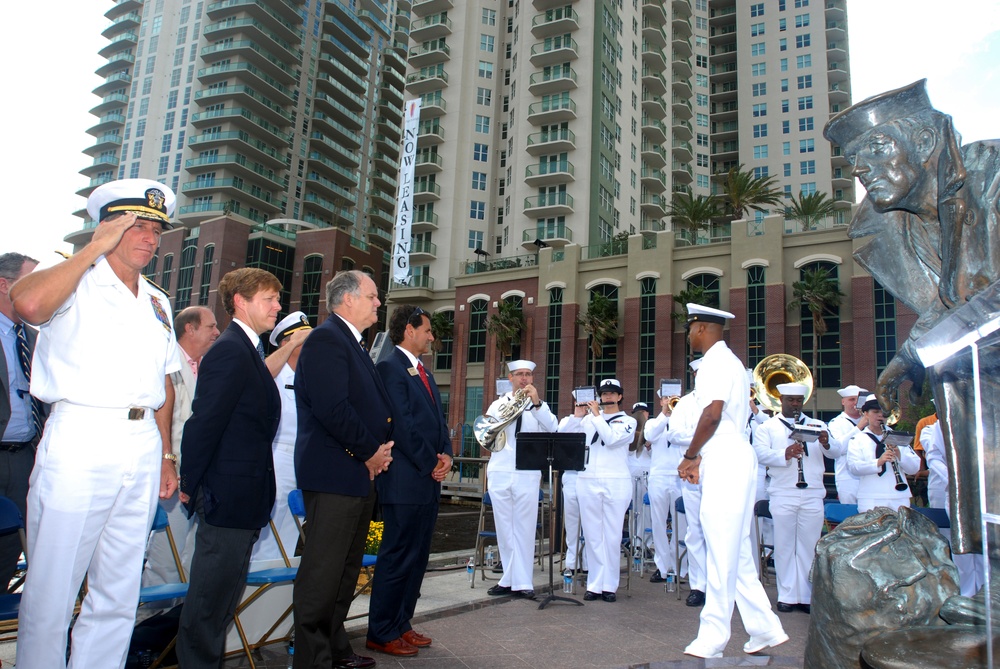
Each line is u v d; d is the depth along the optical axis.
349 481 4.29
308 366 4.40
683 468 5.03
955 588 3.03
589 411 8.01
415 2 59.69
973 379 2.53
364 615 5.62
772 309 36.34
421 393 5.36
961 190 3.02
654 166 64.38
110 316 3.46
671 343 39.00
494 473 7.50
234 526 3.92
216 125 75.25
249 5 75.94
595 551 7.46
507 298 45.91
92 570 3.51
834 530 3.35
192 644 3.85
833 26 73.25
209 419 3.85
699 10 78.75
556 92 53.97
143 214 3.60
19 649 3.25
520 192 53.50
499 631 5.80
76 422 3.34
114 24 84.31
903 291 3.44
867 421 8.05
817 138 68.75
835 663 3.06
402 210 45.44
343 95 86.94
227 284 4.45
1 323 4.96
